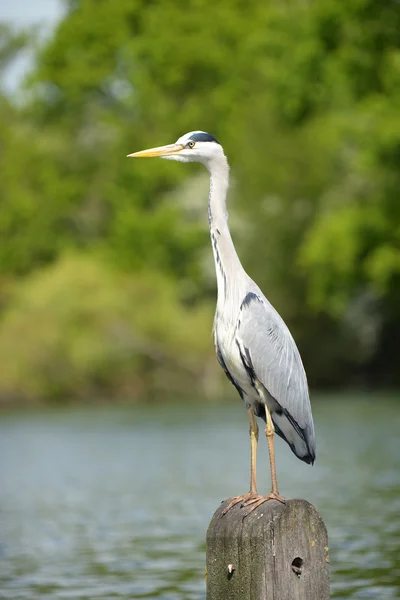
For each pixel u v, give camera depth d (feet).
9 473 68.23
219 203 28.09
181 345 133.49
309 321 136.98
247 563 21.61
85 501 54.39
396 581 34.12
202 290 150.10
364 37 113.29
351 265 113.80
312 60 115.65
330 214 121.39
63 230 159.84
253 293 26.96
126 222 149.89
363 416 95.66
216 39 163.94
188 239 148.77
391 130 106.01
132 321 132.46
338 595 32.60
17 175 157.58
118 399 133.59
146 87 158.92
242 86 157.48
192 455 73.97
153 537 43.70
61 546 42.52
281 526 21.53
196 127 157.48
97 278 134.31
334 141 127.03
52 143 161.58
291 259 136.56
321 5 113.80
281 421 27.04
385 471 59.77
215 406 119.96
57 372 131.03
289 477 59.11
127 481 61.67
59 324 130.41
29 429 99.91
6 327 131.75
